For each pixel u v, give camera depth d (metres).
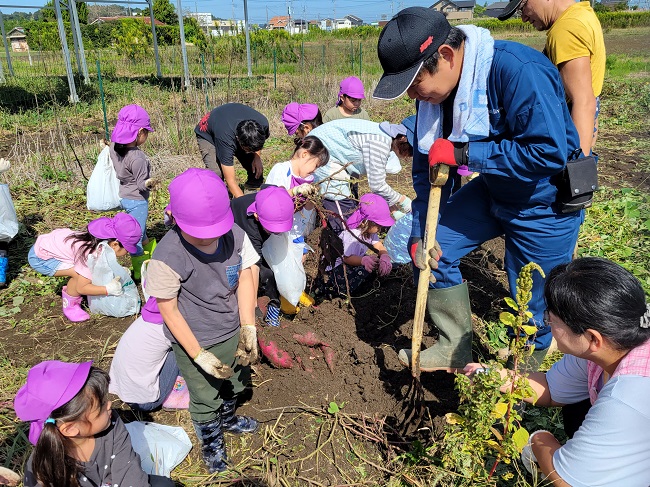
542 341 2.92
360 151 4.02
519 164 2.32
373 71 18.80
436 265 2.59
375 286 4.42
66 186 6.92
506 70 2.31
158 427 2.87
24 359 3.66
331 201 4.25
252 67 23.38
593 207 5.70
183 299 2.47
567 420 2.47
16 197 6.48
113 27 29.59
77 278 3.95
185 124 9.15
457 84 2.46
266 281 3.77
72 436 1.94
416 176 2.99
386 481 2.63
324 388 3.27
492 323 3.71
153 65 22.64
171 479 2.55
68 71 13.42
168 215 4.24
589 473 1.81
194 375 2.56
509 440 2.11
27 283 4.62
